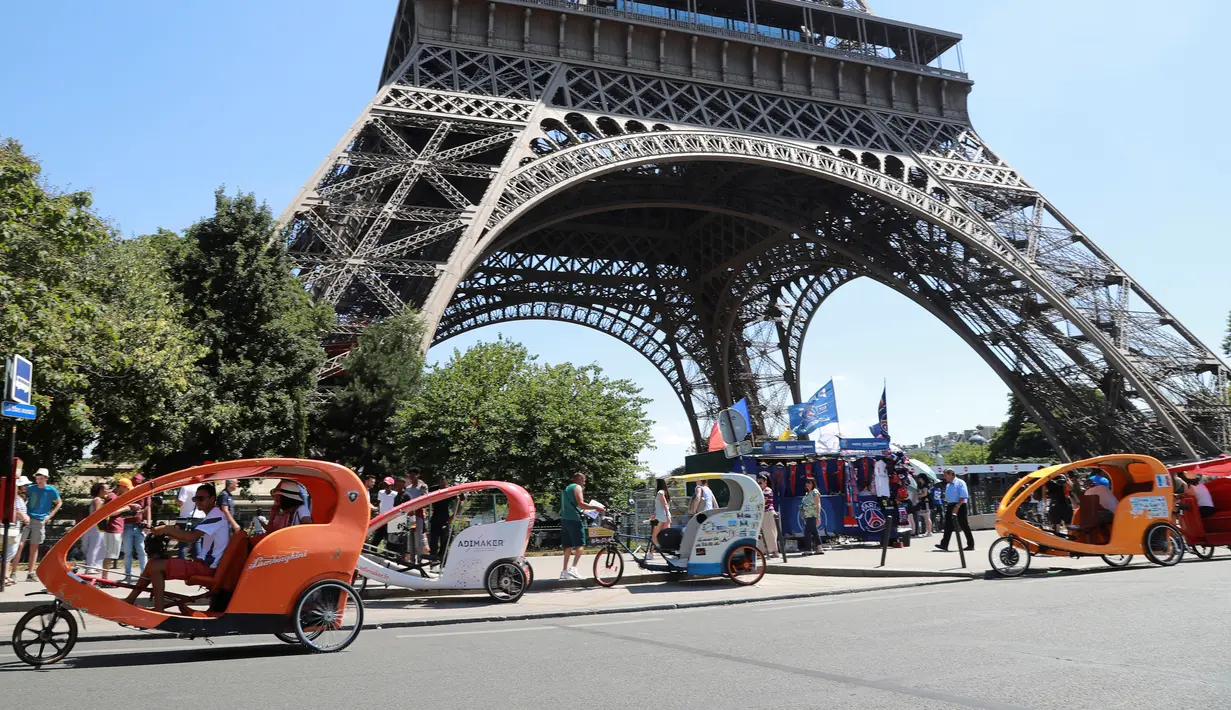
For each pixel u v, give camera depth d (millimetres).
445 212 39750
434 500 16719
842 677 8234
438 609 16000
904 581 19156
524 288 76062
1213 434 46594
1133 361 48500
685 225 76250
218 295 35969
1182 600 12891
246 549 11398
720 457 29000
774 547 24781
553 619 14344
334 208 38406
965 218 52000
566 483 35562
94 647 12031
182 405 32594
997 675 8133
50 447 32000
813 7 59062
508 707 7305
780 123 54188
